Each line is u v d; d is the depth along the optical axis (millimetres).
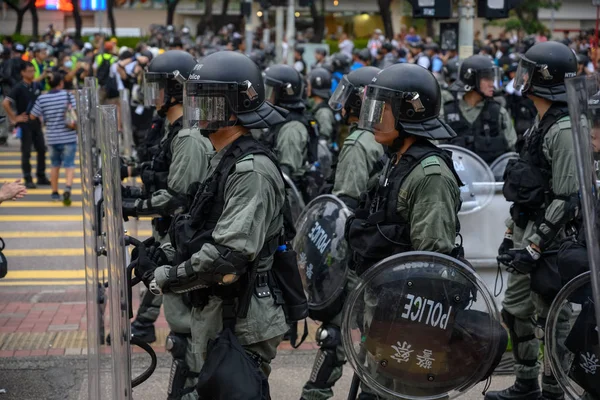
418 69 8102
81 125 8750
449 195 7797
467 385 7684
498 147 15617
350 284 9766
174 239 7824
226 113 7609
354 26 95250
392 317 7602
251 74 7699
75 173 29797
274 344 7898
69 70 41000
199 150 10133
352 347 7734
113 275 7164
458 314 7586
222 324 7699
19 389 11312
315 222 10195
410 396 7691
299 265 10250
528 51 10031
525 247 9680
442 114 15797
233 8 96875
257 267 7566
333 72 27844
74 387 11406
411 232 7863
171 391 9719
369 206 8406
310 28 81500
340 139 22609
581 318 7469
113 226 7156
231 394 7230
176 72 10727
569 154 9281
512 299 10414
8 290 16594
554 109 9750
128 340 7316
